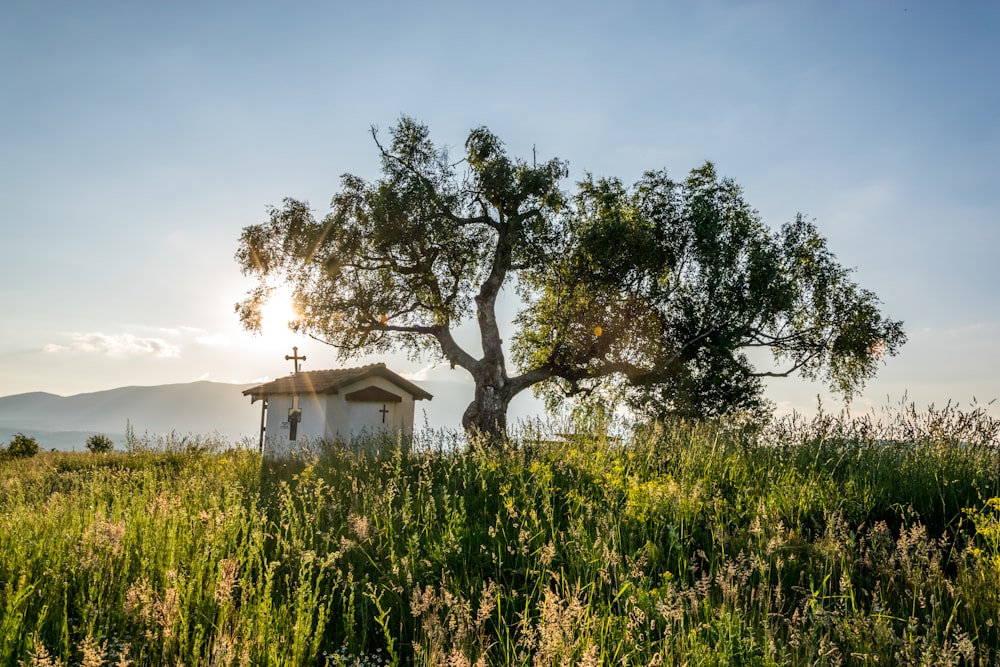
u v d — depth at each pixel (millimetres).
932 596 4988
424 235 27672
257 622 4820
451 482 9930
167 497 9688
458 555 6809
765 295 26781
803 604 5418
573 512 7766
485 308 27859
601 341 27391
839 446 10320
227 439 23859
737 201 28312
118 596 5520
